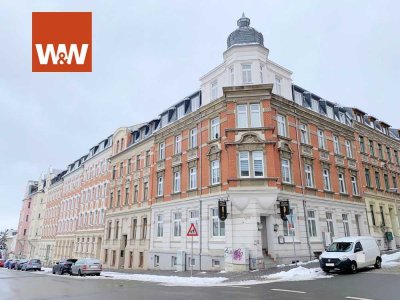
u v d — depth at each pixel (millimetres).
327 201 24875
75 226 47688
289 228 21312
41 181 74188
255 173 20516
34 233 67875
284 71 24969
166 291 11602
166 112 30719
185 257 23047
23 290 12547
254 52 22922
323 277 14539
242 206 19812
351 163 29344
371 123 35125
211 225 22031
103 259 36094
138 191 31844
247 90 21797
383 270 16078
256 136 20906
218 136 23047
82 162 49562
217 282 14719
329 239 23625
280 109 23125
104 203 39125
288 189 21797
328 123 27750
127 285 14242
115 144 39250
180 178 25953
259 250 18922
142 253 29141
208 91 25125
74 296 10578
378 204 31188
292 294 10008
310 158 24438
